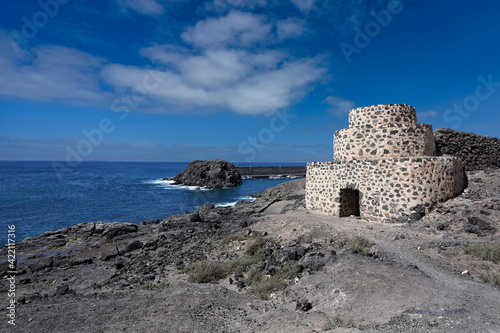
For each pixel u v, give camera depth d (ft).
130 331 22.71
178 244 66.44
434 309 22.08
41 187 260.21
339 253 41.50
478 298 24.67
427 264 34.37
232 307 29.30
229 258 51.93
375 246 41.39
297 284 32.32
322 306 26.66
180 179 304.91
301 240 50.96
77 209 153.28
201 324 24.07
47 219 128.67
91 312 27.32
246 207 125.49
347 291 27.35
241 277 41.55
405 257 36.88
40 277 48.80
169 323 24.23
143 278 45.32
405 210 52.24
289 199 116.06
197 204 175.22
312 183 72.95
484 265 32.22
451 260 34.88
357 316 23.09
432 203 51.78
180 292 34.09
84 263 56.34
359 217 61.67
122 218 133.49
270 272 40.83
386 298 25.00
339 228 52.54
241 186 295.89
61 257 61.98
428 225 47.60
